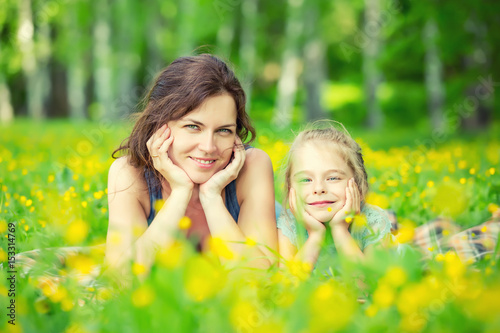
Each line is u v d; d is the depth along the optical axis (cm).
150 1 2964
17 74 3516
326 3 2500
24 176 555
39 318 189
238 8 2745
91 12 2858
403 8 1623
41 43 2939
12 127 1995
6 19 2822
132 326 178
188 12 2734
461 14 1477
